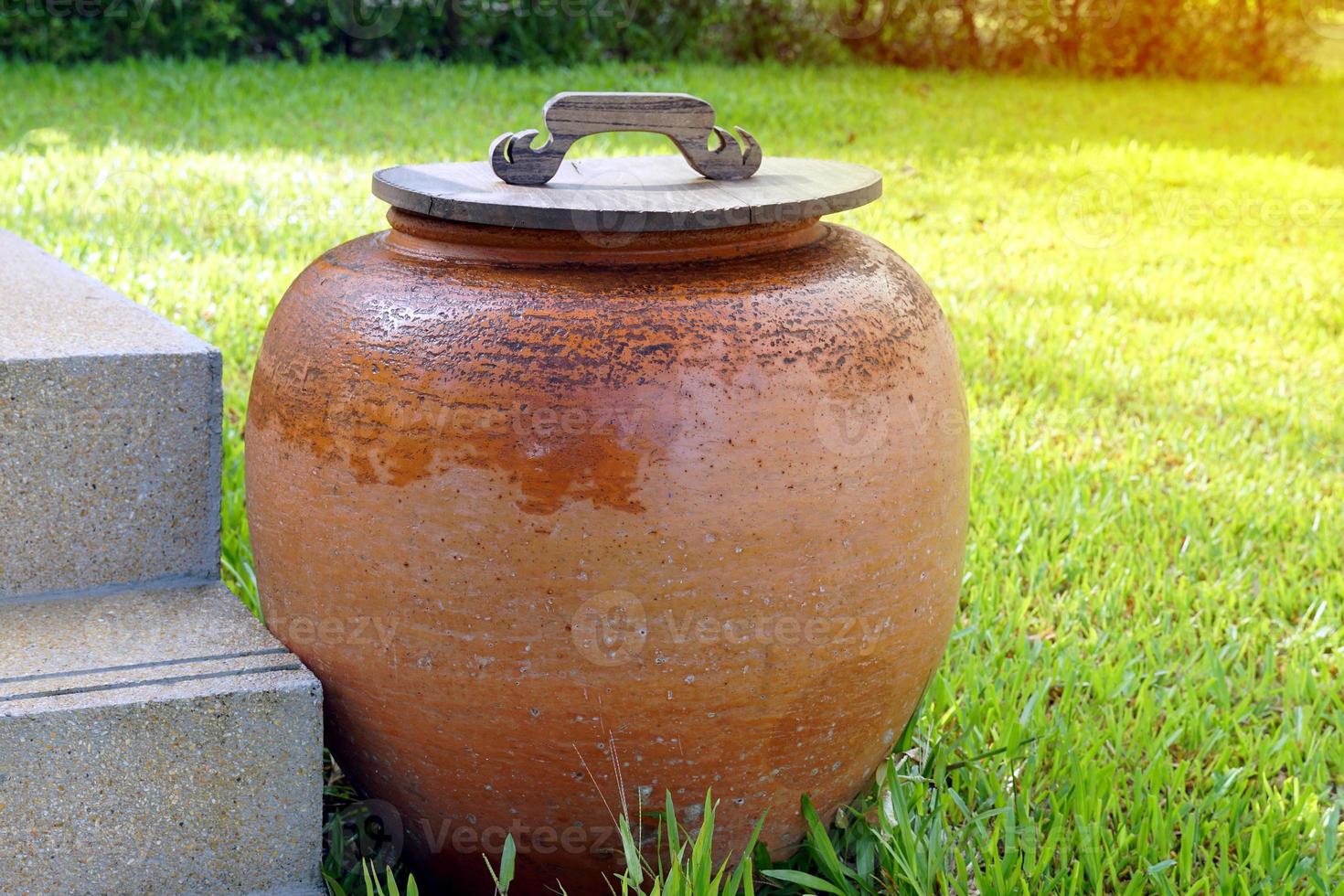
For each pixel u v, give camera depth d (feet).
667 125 4.87
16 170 12.30
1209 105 21.79
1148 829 5.30
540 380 4.50
